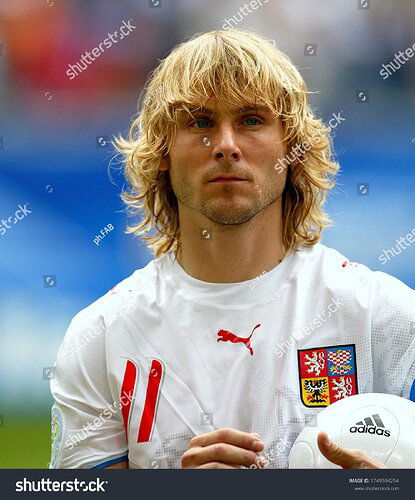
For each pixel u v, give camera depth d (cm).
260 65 313
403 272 802
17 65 999
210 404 306
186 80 311
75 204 888
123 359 319
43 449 593
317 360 310
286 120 325
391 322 312
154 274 340
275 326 316
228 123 307
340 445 273
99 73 1011
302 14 1022
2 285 798
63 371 328
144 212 396
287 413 303
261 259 323
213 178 301
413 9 1016
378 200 903
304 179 342
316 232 346
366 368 309
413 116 986
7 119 966
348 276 324
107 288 816
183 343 317
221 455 266
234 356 312
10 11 1016
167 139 330
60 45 1017
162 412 309
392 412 277
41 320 771
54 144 953
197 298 323
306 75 1009
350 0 1011
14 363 705
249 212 303
